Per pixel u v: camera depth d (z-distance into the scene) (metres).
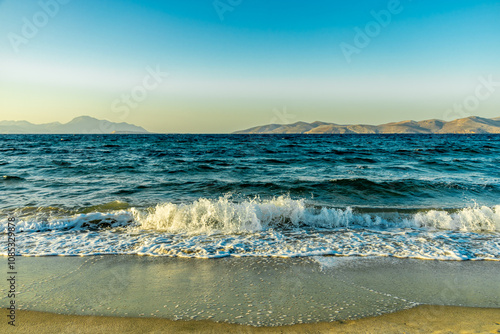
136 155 26.66
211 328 3.12
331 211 7.73
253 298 3.77
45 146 40.75
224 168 17.66
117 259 5.15
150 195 10.55
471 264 4.98
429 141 58.44
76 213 8.07
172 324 3.20
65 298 3.77
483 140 63.41
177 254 5.38
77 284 4.17
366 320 3.28
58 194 10.52
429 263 5.01
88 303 3.64
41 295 3.85
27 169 16.77
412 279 4.37
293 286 4.12
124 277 4.42
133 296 3.82
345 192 11.05
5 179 13.38
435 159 22.83
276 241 6.12
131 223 7.34
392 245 5.88
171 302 3.67
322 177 14.34
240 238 6.29
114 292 3.93
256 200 9.88
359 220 7.54
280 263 4.98
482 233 6.68
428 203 9.55
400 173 15.74
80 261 5.05
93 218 7.30
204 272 4.61
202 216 7.28
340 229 7.03
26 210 8.30
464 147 36.94
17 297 3.79
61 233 6.62
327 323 3.22
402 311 3.47
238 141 60.16
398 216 7.78
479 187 11.56
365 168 17.77
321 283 4.22
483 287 4.12
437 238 6.34
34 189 11.37
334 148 36.50
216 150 33.59
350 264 4.95
